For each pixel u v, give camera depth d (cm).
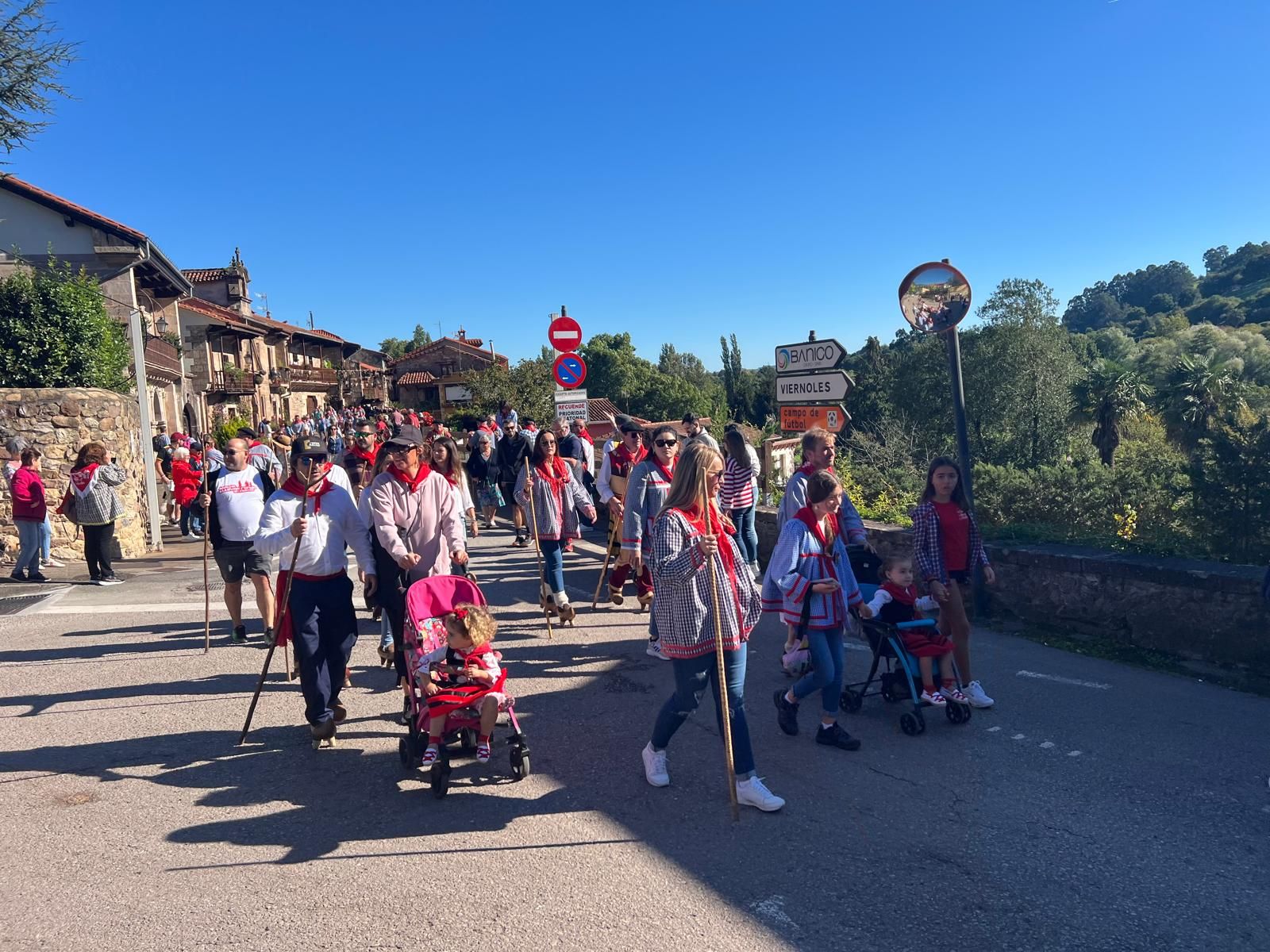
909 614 538
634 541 673
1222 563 624
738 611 415
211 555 1213
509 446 1341
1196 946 303
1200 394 4122
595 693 586
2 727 531
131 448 1294
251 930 320
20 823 407
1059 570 679
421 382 7062
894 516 1045
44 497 1010
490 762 473
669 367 11769
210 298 5162
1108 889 339
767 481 1105
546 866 363
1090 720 510
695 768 462
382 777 457
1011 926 317
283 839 389
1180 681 571
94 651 692
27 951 308
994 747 480
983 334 5675
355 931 319
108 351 1530
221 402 4088
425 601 470
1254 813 396
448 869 362
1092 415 4678
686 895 340
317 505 485
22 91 1205
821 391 886
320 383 5894
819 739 489
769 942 310
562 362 1266
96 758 484
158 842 388
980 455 5384
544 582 749
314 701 477
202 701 577
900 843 379
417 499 555
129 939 315
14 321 1405
